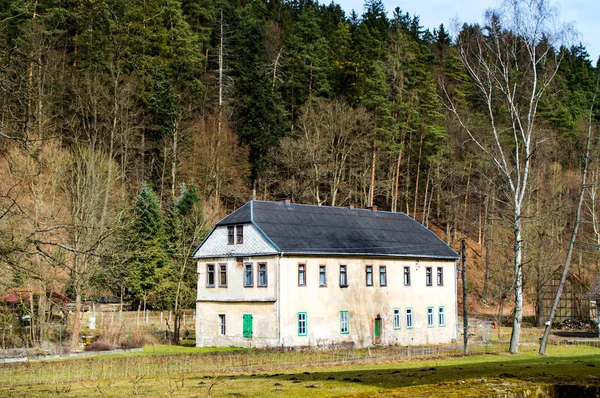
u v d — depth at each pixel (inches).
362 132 3147.1
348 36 3937.0
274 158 3336.6
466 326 1598.2
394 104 3201.3
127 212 2113.7
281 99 3511.3
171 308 2217.0
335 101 3277.6
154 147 2999.5
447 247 2375.7
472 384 624.4
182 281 2171.5
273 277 1841.8
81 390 827.4
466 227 3745.1
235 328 1913.1
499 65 1718.8
